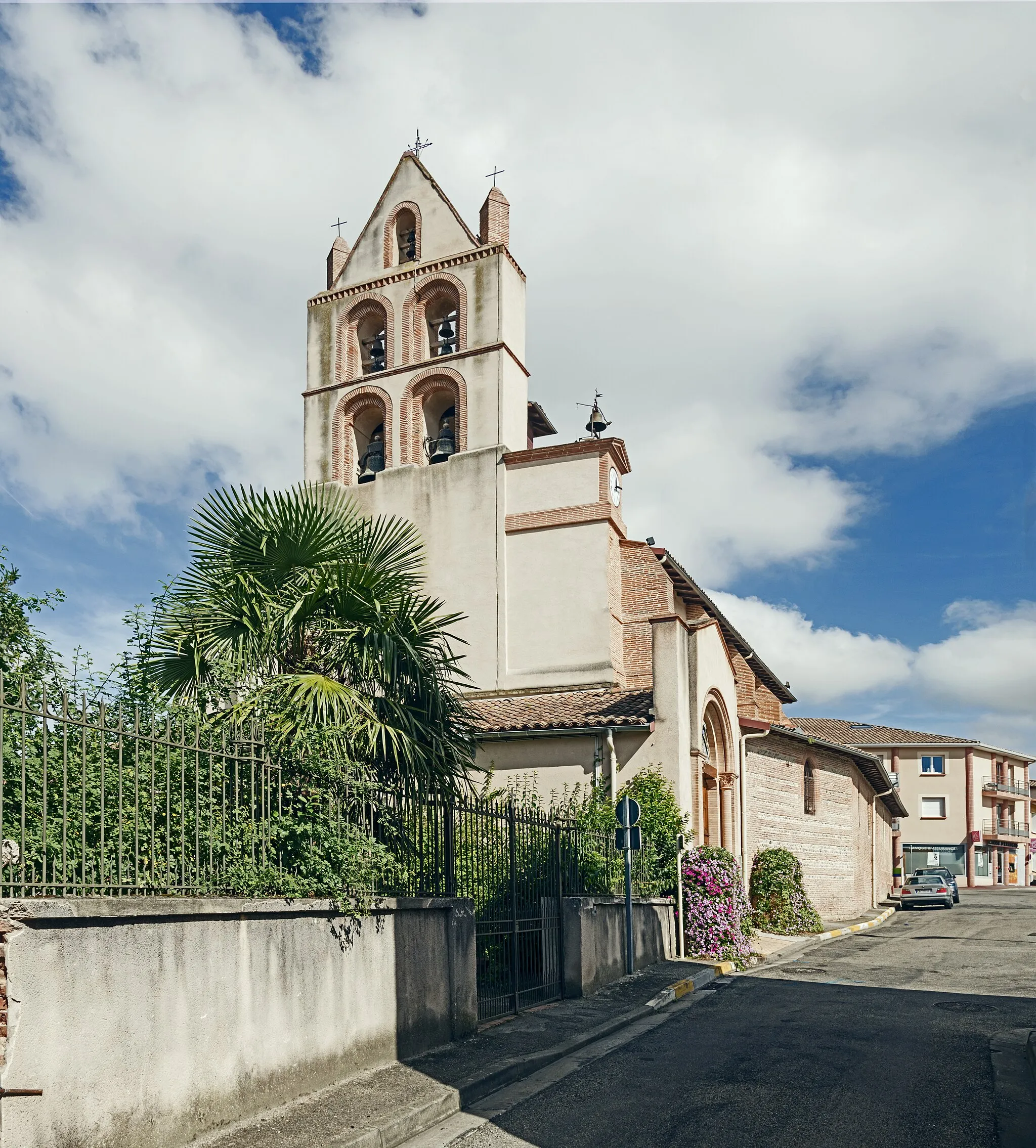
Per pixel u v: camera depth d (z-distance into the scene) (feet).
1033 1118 28.99
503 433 89.45
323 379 97.35
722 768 85.87
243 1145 25.13
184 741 26.78
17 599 31.60
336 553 39.06
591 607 83.76
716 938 66.44
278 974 28.68
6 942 20.54
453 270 93.71
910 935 87.61
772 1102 30.68
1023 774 262.88
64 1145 21.25
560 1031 40.83
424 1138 27.58
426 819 39.09
